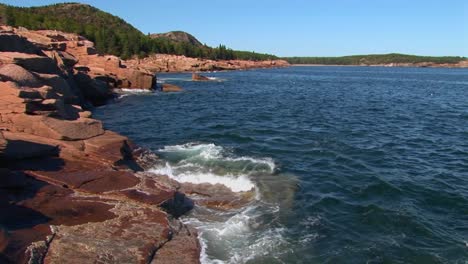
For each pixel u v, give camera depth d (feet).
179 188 48.14
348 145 72.13
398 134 83.92
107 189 41.11
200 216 40.96
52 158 48.49
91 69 161.38
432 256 33.68
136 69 183.52
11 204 34.88
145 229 33.78
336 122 99.09
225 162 59.82
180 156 62.95
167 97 154.40
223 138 77.66
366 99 161.27
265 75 377.09
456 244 35.68
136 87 175.32
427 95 184.24
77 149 51.08
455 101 156.76
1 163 43.73
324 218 40.93
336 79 327.26
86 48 177.68
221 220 40.06
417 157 64.75
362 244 35.65
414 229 38.52
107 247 30.35
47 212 34.68
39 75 77.25
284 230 38.14
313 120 101.91
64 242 30.25
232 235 36.83
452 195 47.32
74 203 36.96
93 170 46.21
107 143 53.67
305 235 37.19
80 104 117.08
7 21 306.35
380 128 91.15
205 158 61.87
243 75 370.12
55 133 52.47
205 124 93.76
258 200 45.42
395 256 33.68
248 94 175.83
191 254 31.73
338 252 34.24
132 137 78.95
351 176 54.13
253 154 65.16
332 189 49.14
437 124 98.02
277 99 155.84
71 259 28.30
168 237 33.40
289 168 57.67
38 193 38.09
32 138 50.80
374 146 71.82
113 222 34.32
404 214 41.57
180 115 108.37
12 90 54.39
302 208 43.37
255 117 106.01
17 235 29.58
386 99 162.50
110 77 166.30
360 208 43.42
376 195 47.19
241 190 48.62
